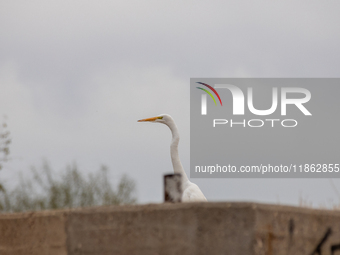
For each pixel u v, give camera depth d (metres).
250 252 9.85
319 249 10.50
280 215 10.24
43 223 11.59
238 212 9.99
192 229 10.09
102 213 10.90
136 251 10.49
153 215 10.43
